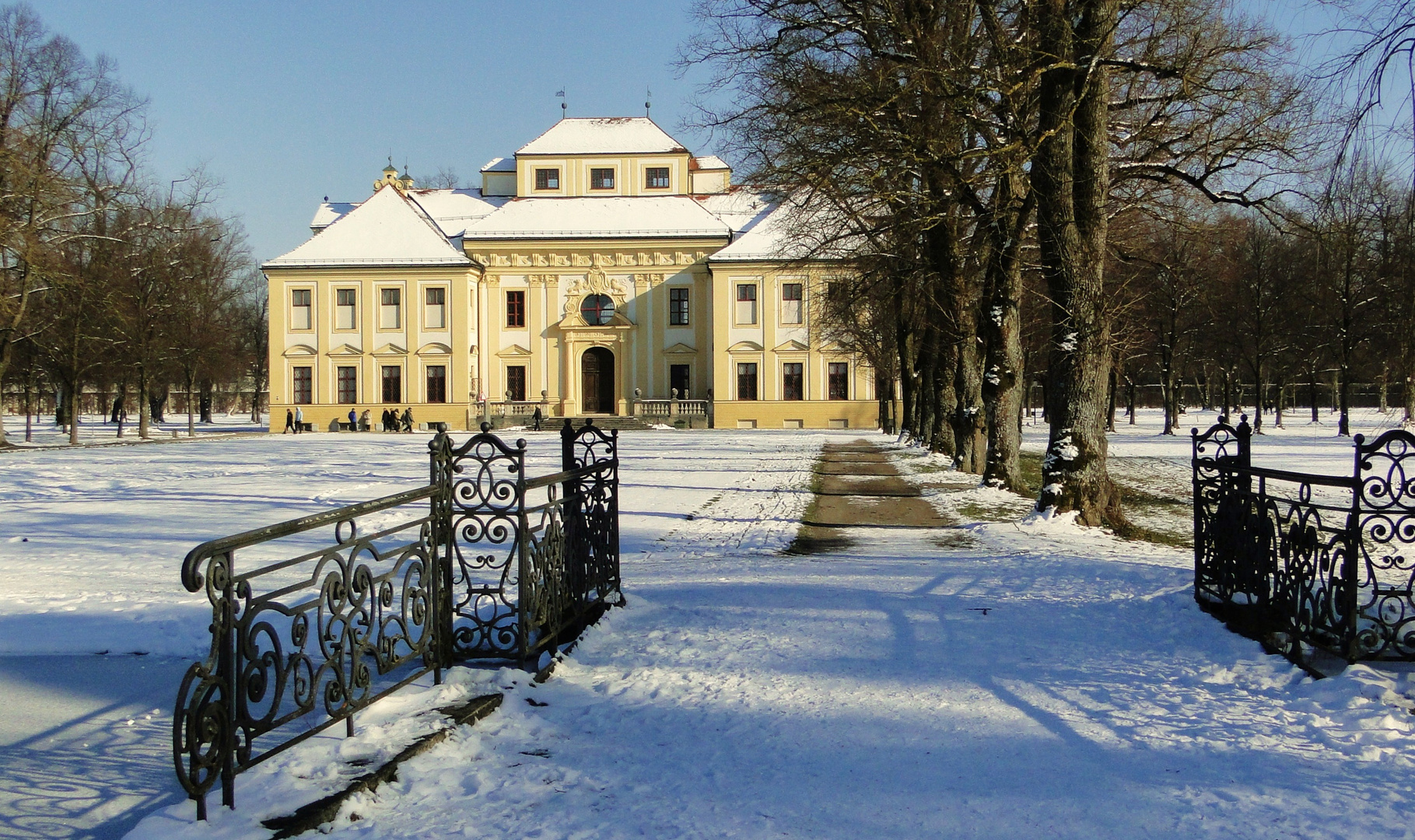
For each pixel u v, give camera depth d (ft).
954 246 76.13
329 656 15.62
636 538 47.65
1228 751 16.20
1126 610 27.30
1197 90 49.19
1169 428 173.99
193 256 176.45
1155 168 53.98
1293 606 21.90
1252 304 157.79
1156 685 20.13
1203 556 27.35
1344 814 13.62
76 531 49.70
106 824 13.78
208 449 137.49
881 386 176.45
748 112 63.21
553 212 225.56
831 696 19.48
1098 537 46.32
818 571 35.53
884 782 14.97
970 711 18.47
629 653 23.09
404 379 215.92
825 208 73.26
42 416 312.29
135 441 160.56
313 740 15.94
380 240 218.38
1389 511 20.40
